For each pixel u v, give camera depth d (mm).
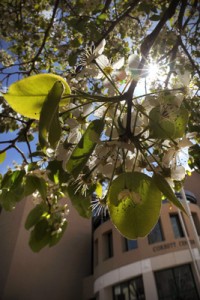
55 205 381
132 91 196
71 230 3668
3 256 3244
